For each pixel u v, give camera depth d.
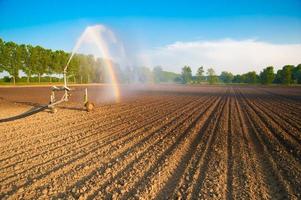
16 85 65.50
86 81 87.00
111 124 14.20
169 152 9.15
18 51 65.25
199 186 6.50
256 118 17.42
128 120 15.62
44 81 82.56
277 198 6.04
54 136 11.18
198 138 11.34
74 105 22.77
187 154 9.05
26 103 24.31
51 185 6.37
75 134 11.62
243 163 8.27
